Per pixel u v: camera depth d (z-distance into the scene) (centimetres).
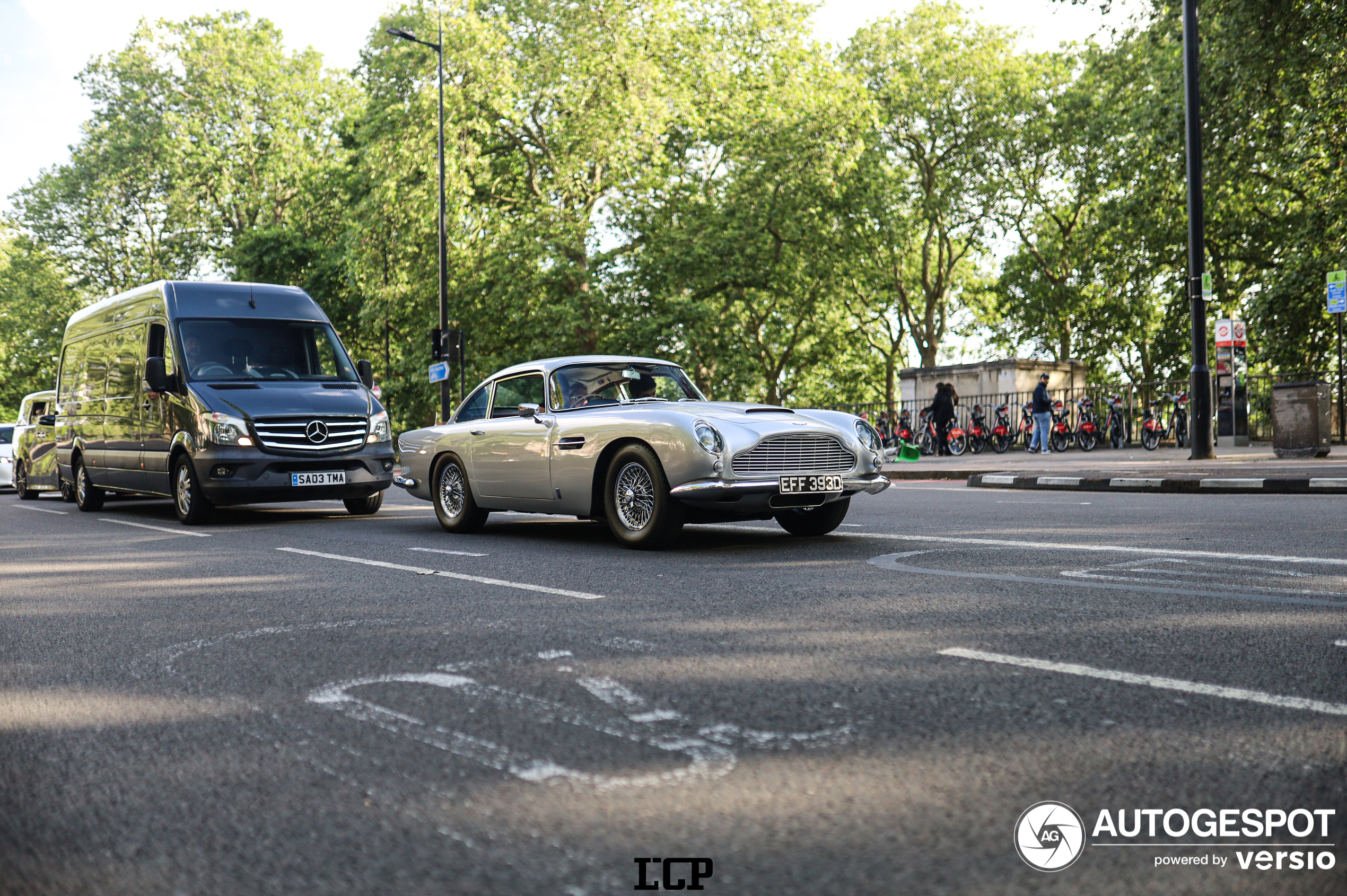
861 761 307
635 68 2945
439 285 3102
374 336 3894
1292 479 1234
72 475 1612
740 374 3180
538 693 392
